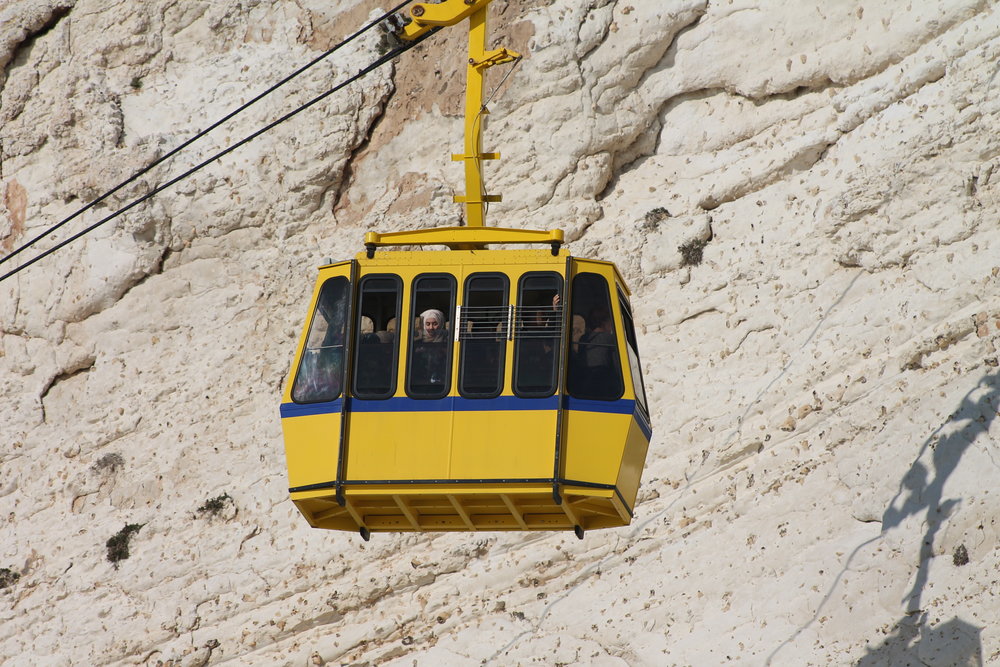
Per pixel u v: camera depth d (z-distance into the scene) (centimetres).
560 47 7869
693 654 5997
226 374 8088
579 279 4316
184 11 9062
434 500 4238
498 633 6594
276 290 8206
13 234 9000
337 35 8644
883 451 5997
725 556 6231
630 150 7869
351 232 8144
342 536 7244
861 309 6562
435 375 4222
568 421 4150
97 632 7531
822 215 6888
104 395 8362
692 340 7031
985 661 5125
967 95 6562
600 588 6512
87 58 9144
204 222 8494
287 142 8400
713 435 6669
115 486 7988
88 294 8588
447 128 8138
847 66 7162
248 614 7275
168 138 8675
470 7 4938
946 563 5500
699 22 7731
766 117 7481
